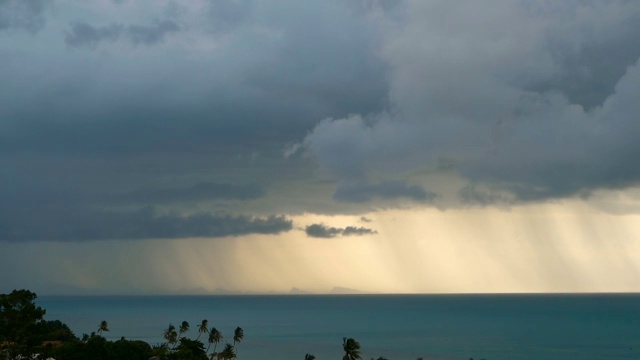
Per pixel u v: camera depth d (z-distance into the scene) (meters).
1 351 120.94
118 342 150.38
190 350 163.38
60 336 193.62
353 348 146.75
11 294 120.19
